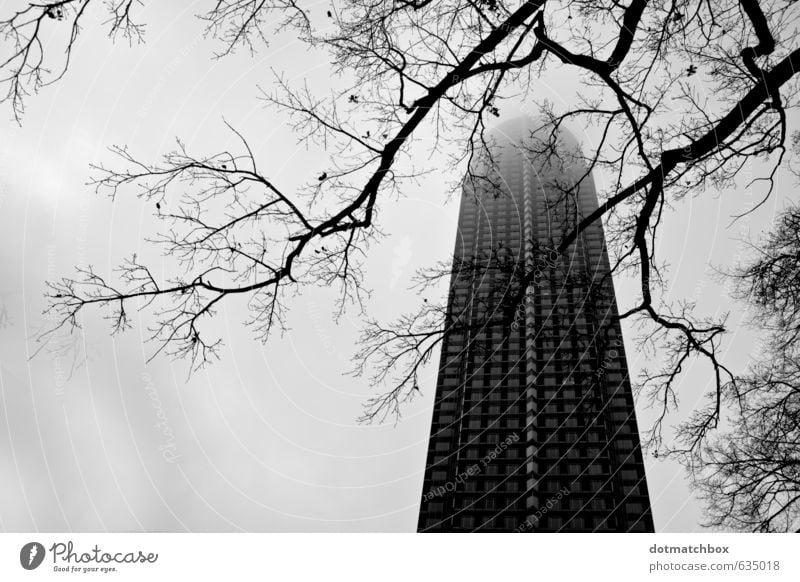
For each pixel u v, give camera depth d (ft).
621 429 252.01
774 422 34.60
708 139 26.25
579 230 28.96
